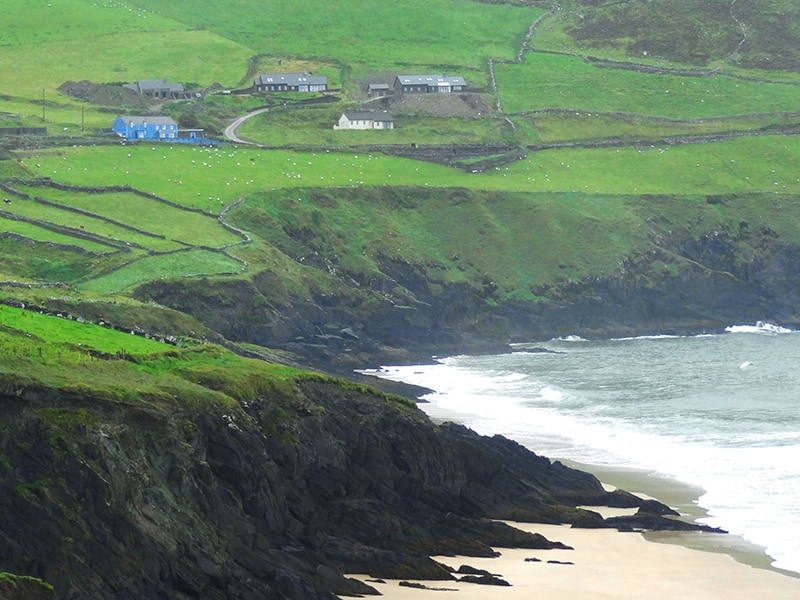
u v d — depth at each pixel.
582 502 155.88
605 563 133.75
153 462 116.69
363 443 142.12
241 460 124.56
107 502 107.94
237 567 112.31
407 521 137.00
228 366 144.75
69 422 112.12
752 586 127.50
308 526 128.50
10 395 111.56
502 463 153.75
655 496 161.62
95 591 104.06
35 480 107.62
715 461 180.50
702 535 144.62
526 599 120.75
